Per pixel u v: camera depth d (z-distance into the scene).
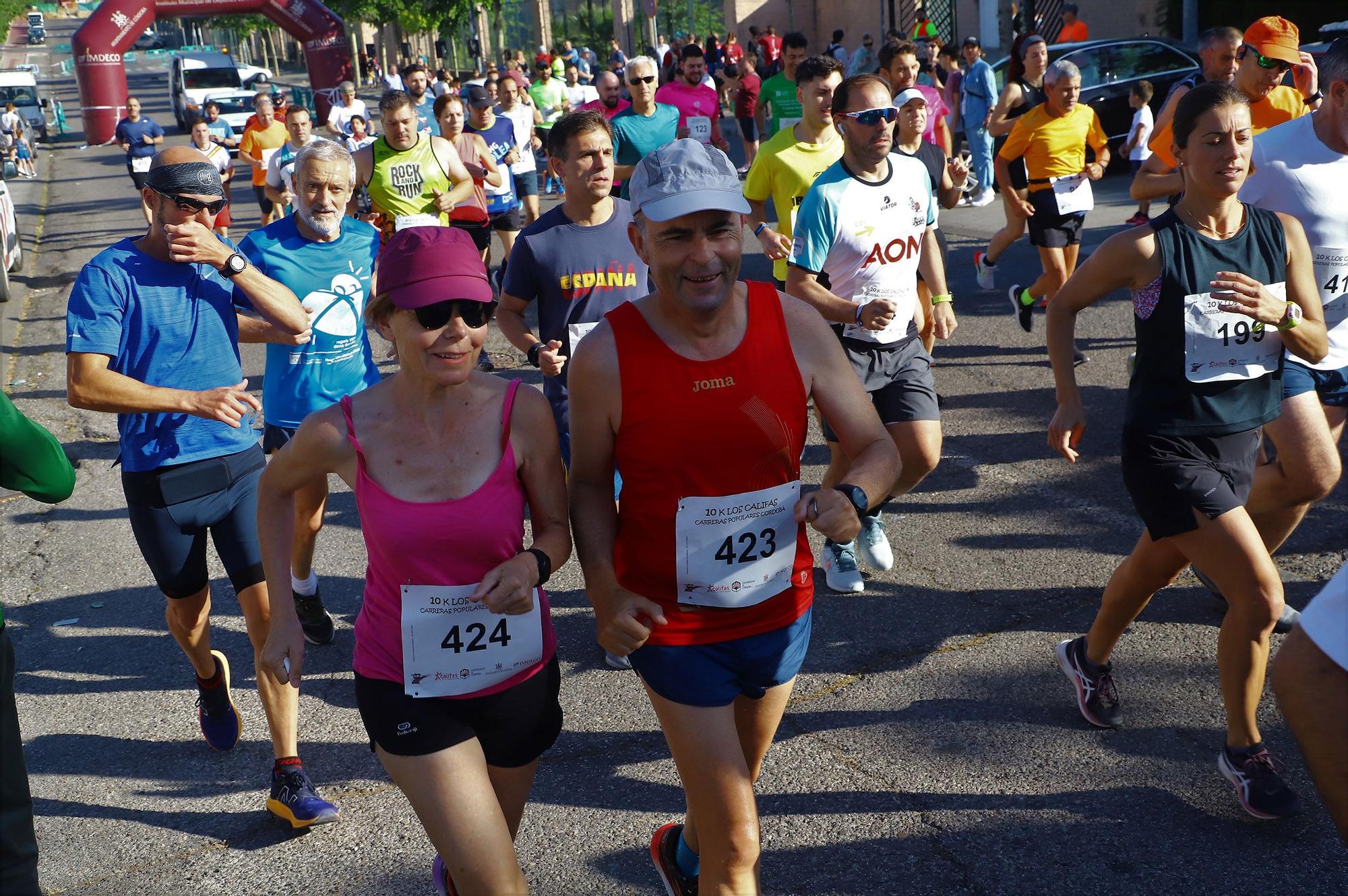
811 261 4.30
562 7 41.16
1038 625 4.28
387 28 53.66
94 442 7.41
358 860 3.25
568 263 4.20
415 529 2.35
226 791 3.63
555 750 3.71
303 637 2.61
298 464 2.47
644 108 7.64
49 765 3.82
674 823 3.16
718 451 2.36
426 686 2.39
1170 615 4.26
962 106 13.26
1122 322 8.14
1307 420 3.48
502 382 2.45
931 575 4.75
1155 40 14.54
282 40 71.69
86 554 5.68
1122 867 2.98
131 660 4.56
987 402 6.85
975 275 9.84
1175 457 3.12
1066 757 3.46
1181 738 3.52
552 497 2.49
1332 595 1.88
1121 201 12.27
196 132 13.03
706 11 34.25
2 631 2.31
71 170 26.66
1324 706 1.87
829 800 3.34
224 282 3.54
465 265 2.27
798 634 2.55
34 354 9.78
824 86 5.14
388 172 7.31
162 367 3.40
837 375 2.46
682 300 2.28
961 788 3.35
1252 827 3.11
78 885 3.20
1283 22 5.27
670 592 2.45
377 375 4.41
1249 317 3.03
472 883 2.36
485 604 2.31
